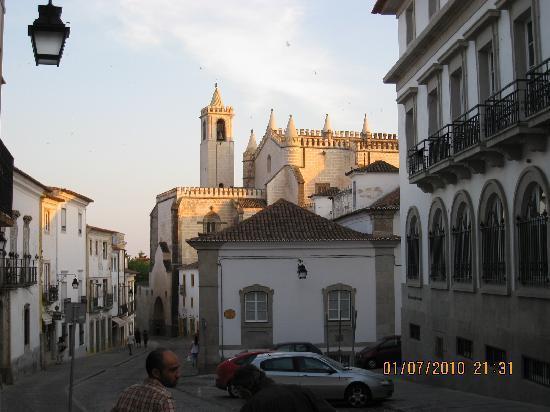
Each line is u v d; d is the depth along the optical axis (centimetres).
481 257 1958
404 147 2705
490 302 1900
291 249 3506
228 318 3441
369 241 3550
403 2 2659
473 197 2022
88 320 5306
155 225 9019
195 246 3459
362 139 7531
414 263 2622
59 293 4434
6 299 3153
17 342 3353
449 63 2161
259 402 464
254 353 2367
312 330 3488
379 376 2039
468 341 2091
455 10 2070
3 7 1606
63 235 4588
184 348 5972
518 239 1722
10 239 3356
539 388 1623
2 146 2248
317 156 7462
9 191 2436
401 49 2716
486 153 1798
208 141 9181
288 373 2038
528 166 1659
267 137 8100
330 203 5900
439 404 1820
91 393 2600
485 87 1928
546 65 1535
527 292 1659
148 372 685
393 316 3544
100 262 5772
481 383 1964
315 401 471
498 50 1808
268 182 7494
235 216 7931
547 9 1538
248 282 3469
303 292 3497
